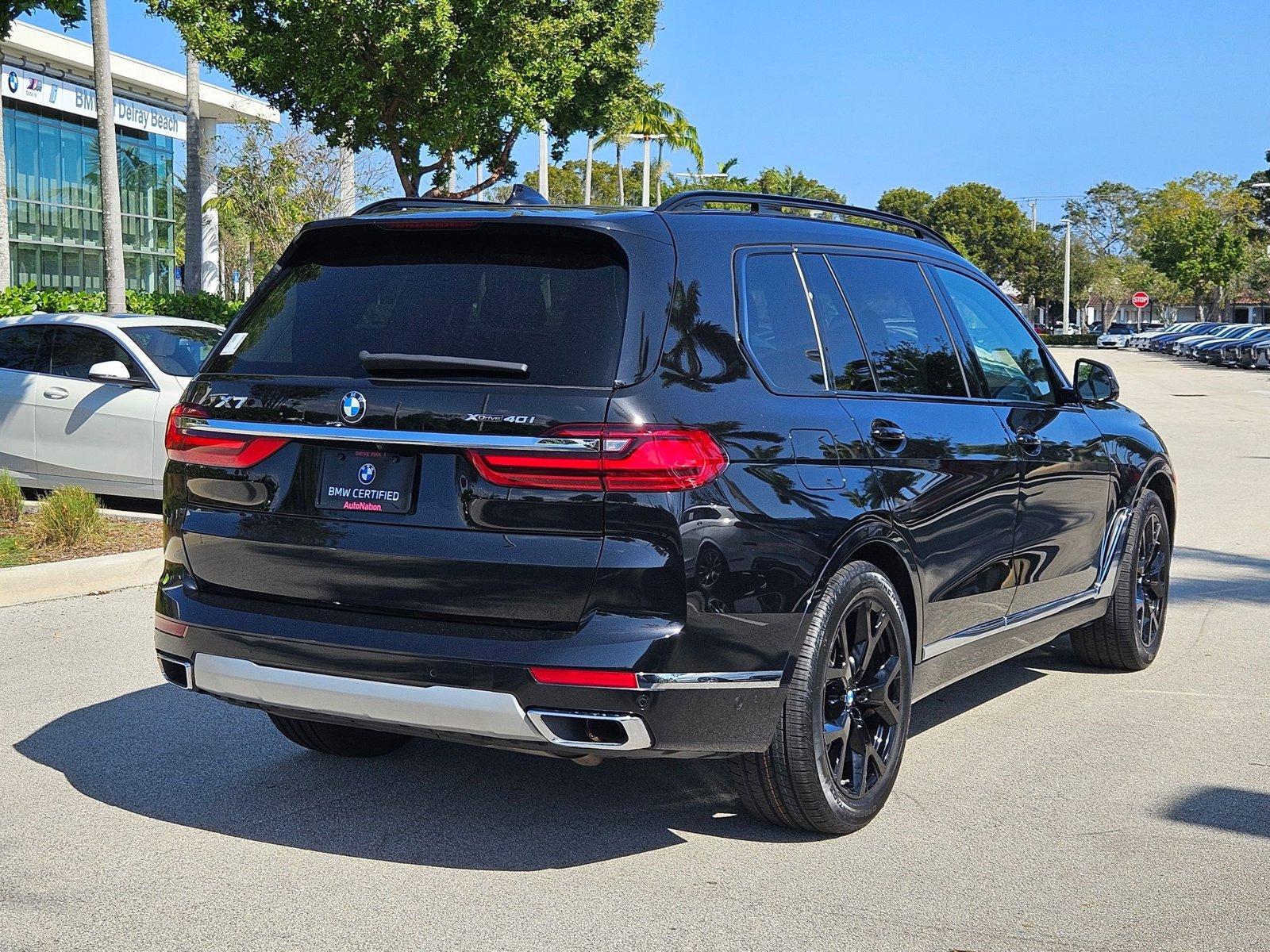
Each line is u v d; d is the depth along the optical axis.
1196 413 24.53
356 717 3.77
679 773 4.87
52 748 5.09
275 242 34.03
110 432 10.28
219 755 5.03
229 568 4.03
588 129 24.64
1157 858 4.05
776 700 3.86
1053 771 4.91
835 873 3.91
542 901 3.69
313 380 3.92
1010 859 4.03
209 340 11.15
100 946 3.38
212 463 4.07
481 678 3.56
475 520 3.63
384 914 3.59
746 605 3.71
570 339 3.69
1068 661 6.68
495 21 19.39
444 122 19.83
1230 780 4.82
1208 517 11.38
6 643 6.79
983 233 109.94
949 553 4.66
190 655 4.03
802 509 3.90
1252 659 6.66
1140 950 3.40
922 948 3.40
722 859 4.02
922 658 4.59
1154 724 5.54
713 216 4.19
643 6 23.97
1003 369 5.39
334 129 21.69
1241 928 3.54
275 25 20.30
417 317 3.90
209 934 3.46
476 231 3.92
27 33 33.03
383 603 3.74
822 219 4.77
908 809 4.49
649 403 3.60
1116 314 145.88
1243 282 105.94
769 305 4.18
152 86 38.03
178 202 45.34
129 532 9.45
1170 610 7.77
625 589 3.53
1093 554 5.94
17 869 3.91
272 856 4.02
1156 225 97.56
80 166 37.91
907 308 4.88
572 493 3.55
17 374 10.59
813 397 4.16
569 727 3.58
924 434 4.56
